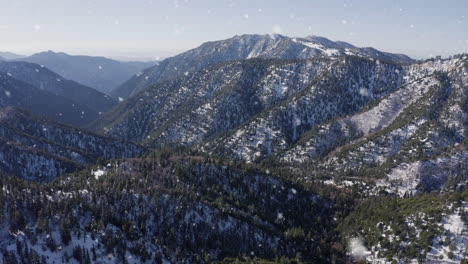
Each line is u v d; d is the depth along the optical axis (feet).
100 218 357.00
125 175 474.08
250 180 536.83
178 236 382.22
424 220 409.49
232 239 399.24
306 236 445.37
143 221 374.22
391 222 431.43
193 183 492.13
